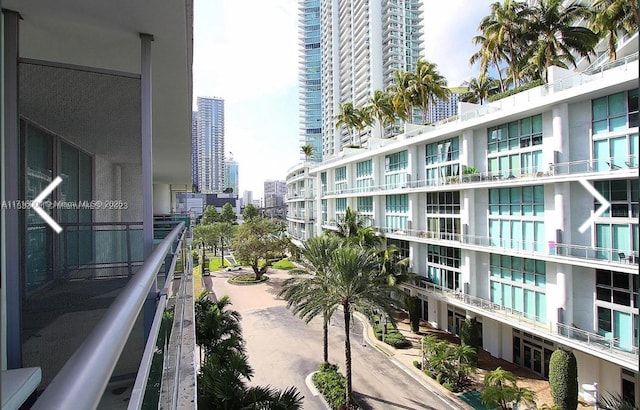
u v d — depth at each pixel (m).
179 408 3.42
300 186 51.34
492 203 18.17
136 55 5.46
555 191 14.60
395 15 80.56
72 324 3.53
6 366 3.25
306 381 16.91
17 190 3.54
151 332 2.58
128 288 1.50
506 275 17.50
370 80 80.69
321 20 105.25
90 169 4.04
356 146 38.53
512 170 17.00
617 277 13.25
